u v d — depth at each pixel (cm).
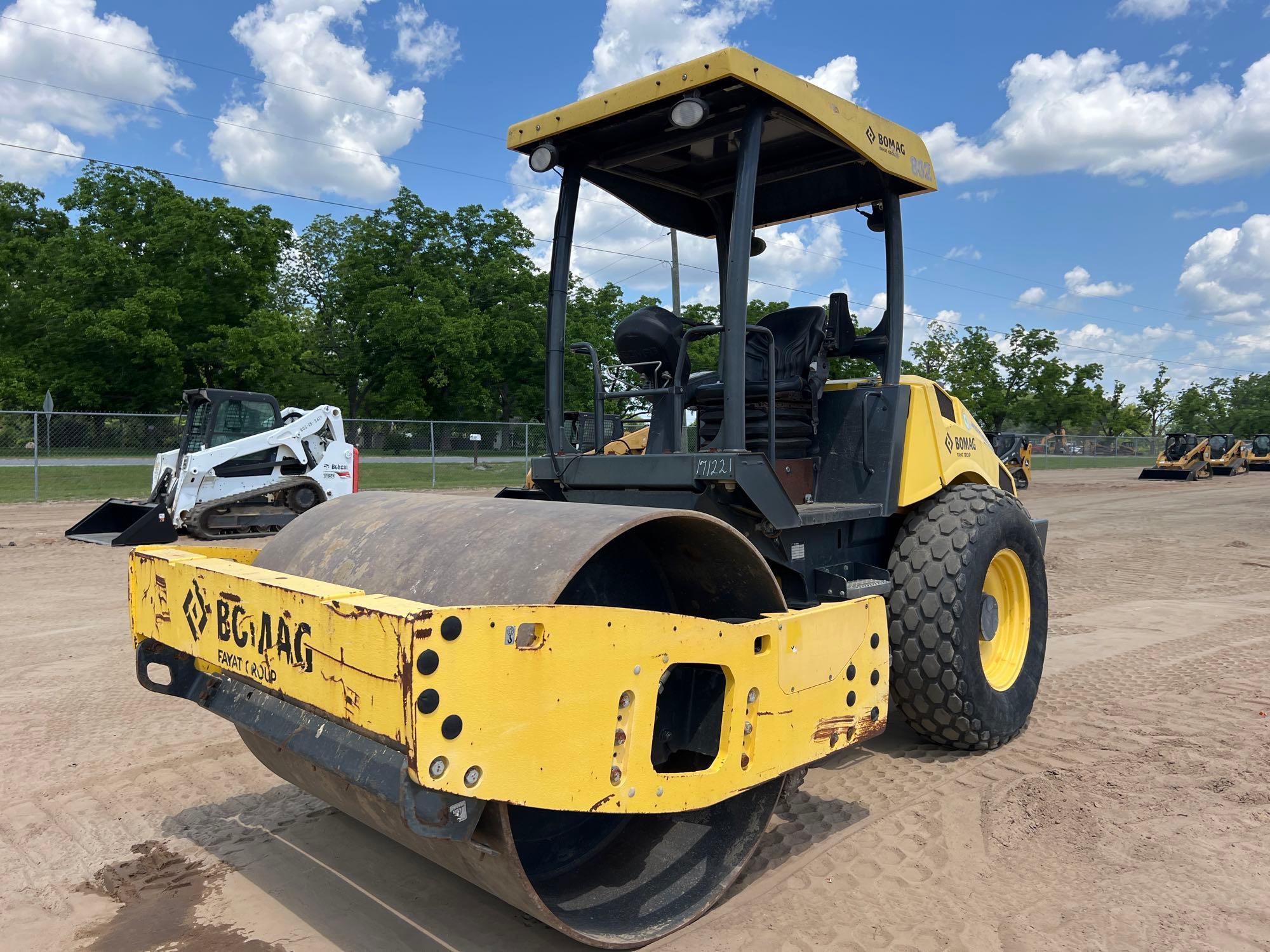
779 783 288
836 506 395
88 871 312
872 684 315
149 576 309
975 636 403
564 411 417
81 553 1079
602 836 297
